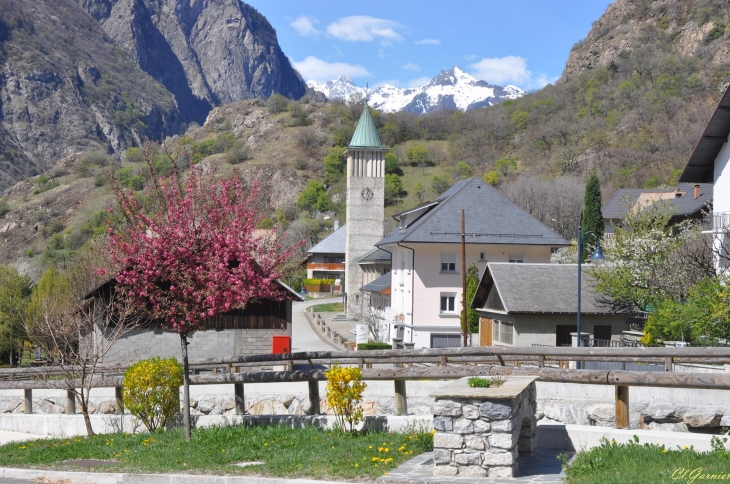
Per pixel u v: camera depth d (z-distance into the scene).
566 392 16.89
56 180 187.75
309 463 12.27
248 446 14.10
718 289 26.27
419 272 49.62
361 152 76.31
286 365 21.38
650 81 156.25
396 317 53.12
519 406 11.40
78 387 21.48
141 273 15.41
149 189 16.02
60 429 21.11
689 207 62.19
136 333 33.44
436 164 182.75
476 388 11.45
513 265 35.59
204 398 21.45
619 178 119.88
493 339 36.78
